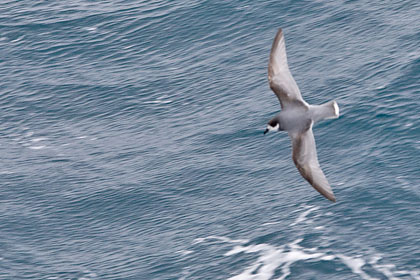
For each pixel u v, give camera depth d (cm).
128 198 3869
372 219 3353
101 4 6119
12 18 6012
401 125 3972
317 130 4131
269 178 3853
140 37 5547
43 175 4175
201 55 5219
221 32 5422
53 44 5600
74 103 4894
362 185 3606
